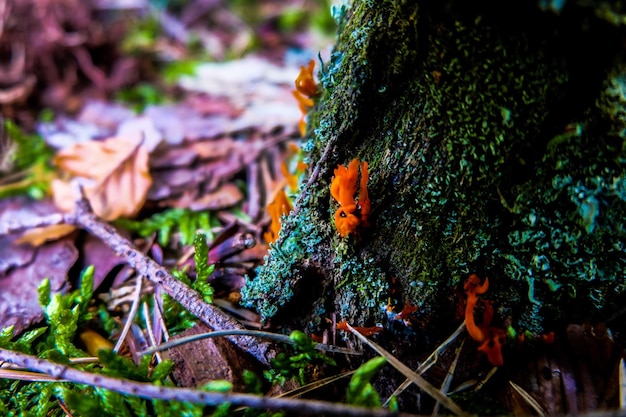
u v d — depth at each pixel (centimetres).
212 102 44
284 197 29
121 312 30
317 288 28
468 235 25
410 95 25
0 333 28
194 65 50
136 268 29
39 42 45
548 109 24
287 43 54
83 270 31
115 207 34
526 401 25
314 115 28
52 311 28
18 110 42
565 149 24
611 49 23
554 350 26
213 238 32
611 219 24
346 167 27
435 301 26
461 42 24
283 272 27
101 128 41
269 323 28
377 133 26
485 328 26
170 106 43
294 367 26
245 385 25
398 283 26
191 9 59
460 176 25
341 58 26
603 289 25
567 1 22
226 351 26
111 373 24
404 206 26
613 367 25
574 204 24
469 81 24
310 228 27
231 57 51
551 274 25
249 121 40
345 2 27
